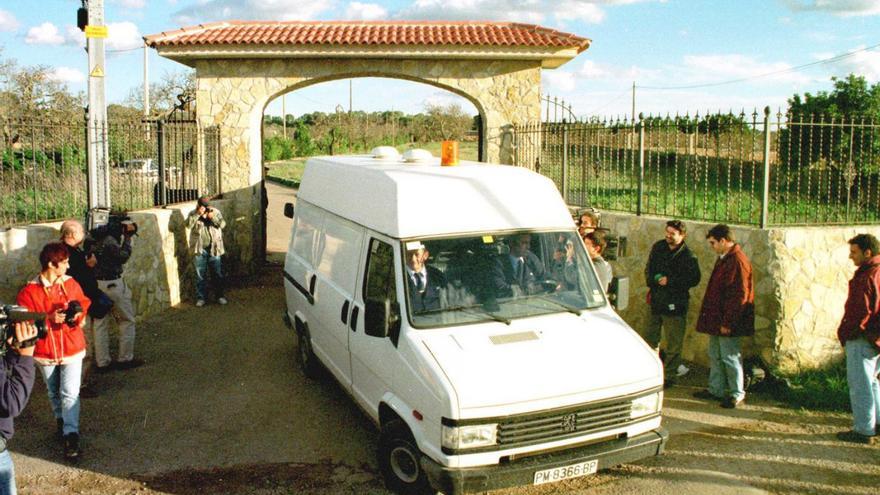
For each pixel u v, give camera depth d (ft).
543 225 18.70
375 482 17.12
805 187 29.50
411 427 15.24
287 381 24.99
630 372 15.58
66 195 33.17
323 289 22.22
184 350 28.78
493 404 14.03
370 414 18.25
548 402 14.47
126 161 35.96
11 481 12.29
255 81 44.88
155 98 131.64
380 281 17.62
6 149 31.55
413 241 17.10
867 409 19.25
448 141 20.93
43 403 22.49
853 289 19.27
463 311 16.58
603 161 31.68
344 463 18.25
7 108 81.25
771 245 23.58
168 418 21.35
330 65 44.86
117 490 16.63
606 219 30.45
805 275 23.88
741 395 22.07
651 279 24.36
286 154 161.07
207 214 36.73
